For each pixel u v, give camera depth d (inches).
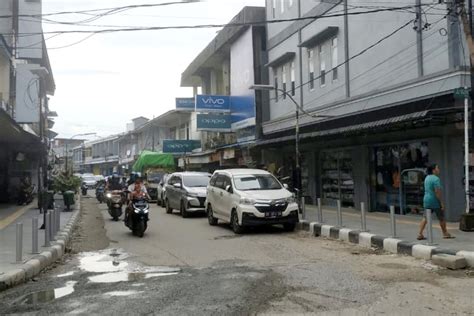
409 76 617.9
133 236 592.1
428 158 604.4
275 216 575.8
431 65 580.4
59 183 931.3
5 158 1122.0
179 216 843.4
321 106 816.3
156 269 379.6
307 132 847.1
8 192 1122.7
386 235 476.1
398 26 640.4
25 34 846.5
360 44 726.5
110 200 812.6
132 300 283.3
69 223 682.2
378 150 713.6
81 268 393.7
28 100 896.3
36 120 896.9
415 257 409.1
